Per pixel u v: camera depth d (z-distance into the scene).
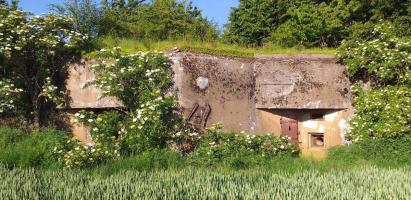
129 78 13.27
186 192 7.77
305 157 12.57
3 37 13.55
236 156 11.97
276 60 14.55
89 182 8.26
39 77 14.27
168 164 11.38
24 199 7.06
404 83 14.09
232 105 14.04
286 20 22.52
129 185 8.00
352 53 14.37
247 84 14.34
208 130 12.98
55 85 14.40
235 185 8.24
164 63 13.40
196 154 12.16
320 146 14.77
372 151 12.68
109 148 12.22
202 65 13.77
